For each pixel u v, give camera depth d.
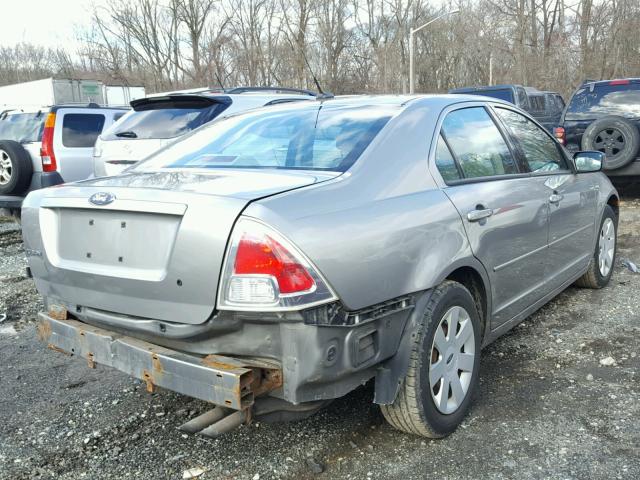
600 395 3.73
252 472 3.07
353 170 3.03
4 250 8.48
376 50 40.69
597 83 10.40
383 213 2.93
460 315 3.38
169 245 2.66
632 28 35.12
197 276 2.57
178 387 2.68
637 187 11.65
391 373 3.00
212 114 7.37
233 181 2.93
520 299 4.14
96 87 21.39
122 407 3.78
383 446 3.25
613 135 9.64
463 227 3.38
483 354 4.42
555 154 4.92
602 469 2.98
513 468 3.02
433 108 3.66
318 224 2.63
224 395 2.54
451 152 3.61
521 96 16.41
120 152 7.52
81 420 3.63
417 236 3.04
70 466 3.17
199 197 2.64
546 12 38.62
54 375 4.29
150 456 3.24
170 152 3.91
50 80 20.03
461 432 3.37
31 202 3.25
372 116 3.50
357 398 3.76
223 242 2.52
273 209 2.56
